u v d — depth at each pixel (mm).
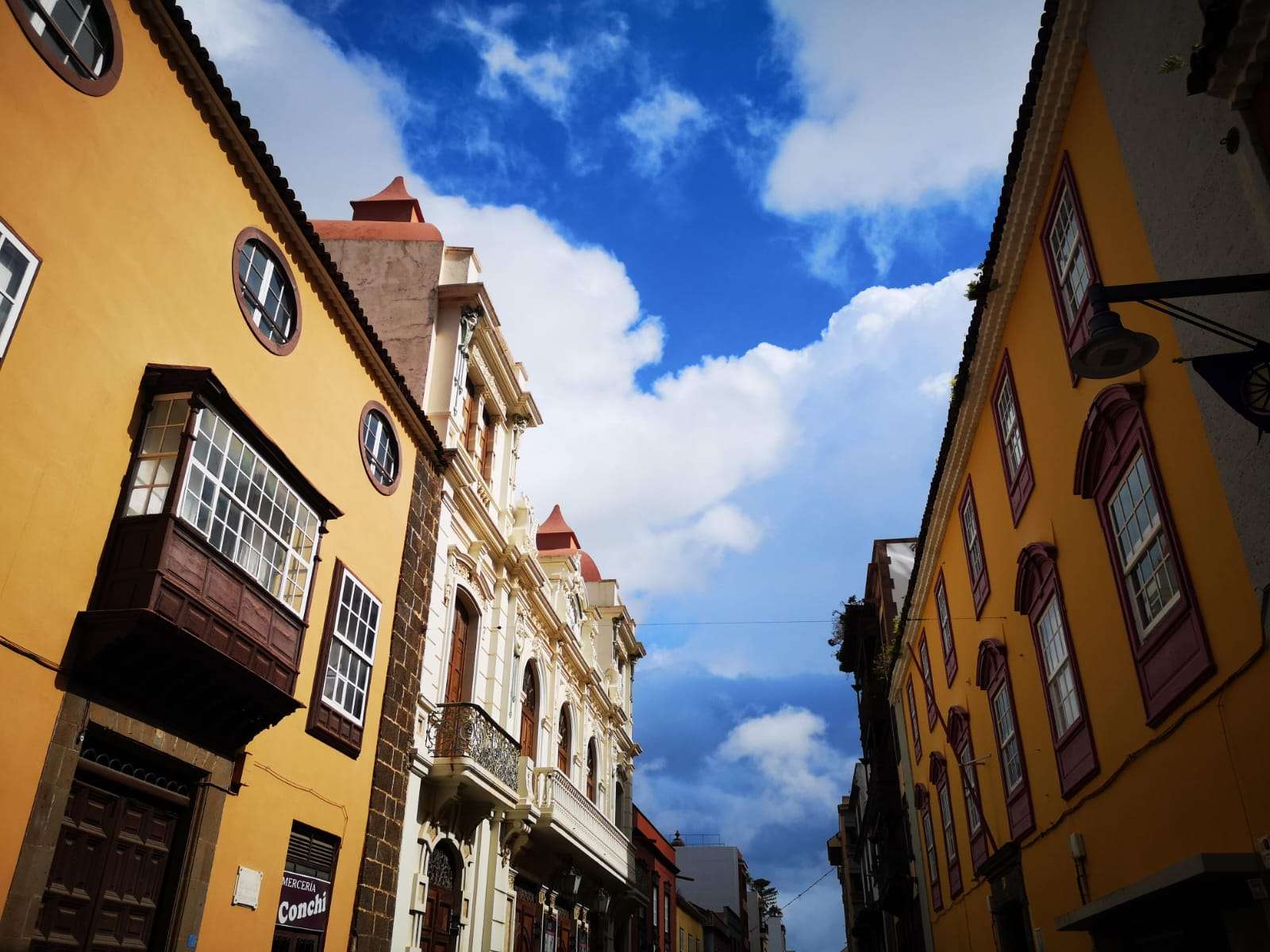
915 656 21688
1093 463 9695
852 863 49031
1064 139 10195
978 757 15594
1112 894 8281
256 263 11086
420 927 13938
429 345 16719
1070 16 9344
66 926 7613
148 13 9188
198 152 9945
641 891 30141
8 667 7145
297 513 10602
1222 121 6668
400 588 14055
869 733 28531
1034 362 11633
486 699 17594
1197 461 7512
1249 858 6629
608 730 29781
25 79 7645
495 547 18375
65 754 7574
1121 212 8719
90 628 7793
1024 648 12648
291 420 11422
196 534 8500
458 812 15602
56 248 7863
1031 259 11609
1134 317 8539
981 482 14617
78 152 8188
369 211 20109
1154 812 8633
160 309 9148
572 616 25359
